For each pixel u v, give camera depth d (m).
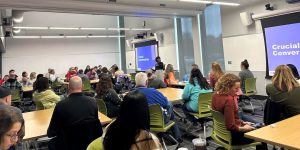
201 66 8.47
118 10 6.47
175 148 3.49
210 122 4.28
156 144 1.14
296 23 5.90
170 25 10.27
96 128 2.35
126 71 14.66
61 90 8.23
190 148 3.49
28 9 5.62
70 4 5.66
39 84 3.73
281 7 6.23
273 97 2.54
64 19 9.53
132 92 1.21
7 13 6.34
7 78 7.62
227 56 7.93
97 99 3.35
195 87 3.67
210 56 8.16
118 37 14.95
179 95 4.22
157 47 11.30
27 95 7.44
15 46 12.84
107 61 15.30
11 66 12.76
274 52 6.48
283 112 2.51
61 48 13.98
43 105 3.64
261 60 6.91
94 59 14.90
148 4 6.88
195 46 8.69
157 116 3.01
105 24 10.55
